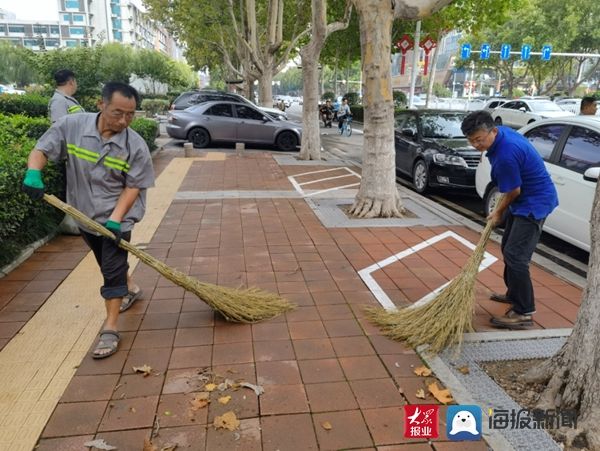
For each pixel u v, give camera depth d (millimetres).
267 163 11570
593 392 2494
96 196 3166
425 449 2461
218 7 23234
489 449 2469
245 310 3648
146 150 3197
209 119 14609
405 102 35406
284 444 2465
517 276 3596
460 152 8516
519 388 2941
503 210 3500
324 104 26953
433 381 3006
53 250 5148
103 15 105750
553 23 34531
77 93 14039
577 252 5949
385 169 6746
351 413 2701
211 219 6492
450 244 5699
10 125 7137
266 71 18656
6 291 4133
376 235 5961
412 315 3566
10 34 109062
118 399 2771
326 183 9180
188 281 3465
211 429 2555
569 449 2455
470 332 3557
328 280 4551
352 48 29438
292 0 21469
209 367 3096
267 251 5301
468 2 19891
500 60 40062
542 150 6027
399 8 6270
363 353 3301
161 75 41594
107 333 3234
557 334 3568
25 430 2521
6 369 3029
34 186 2934
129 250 3232
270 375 3025
